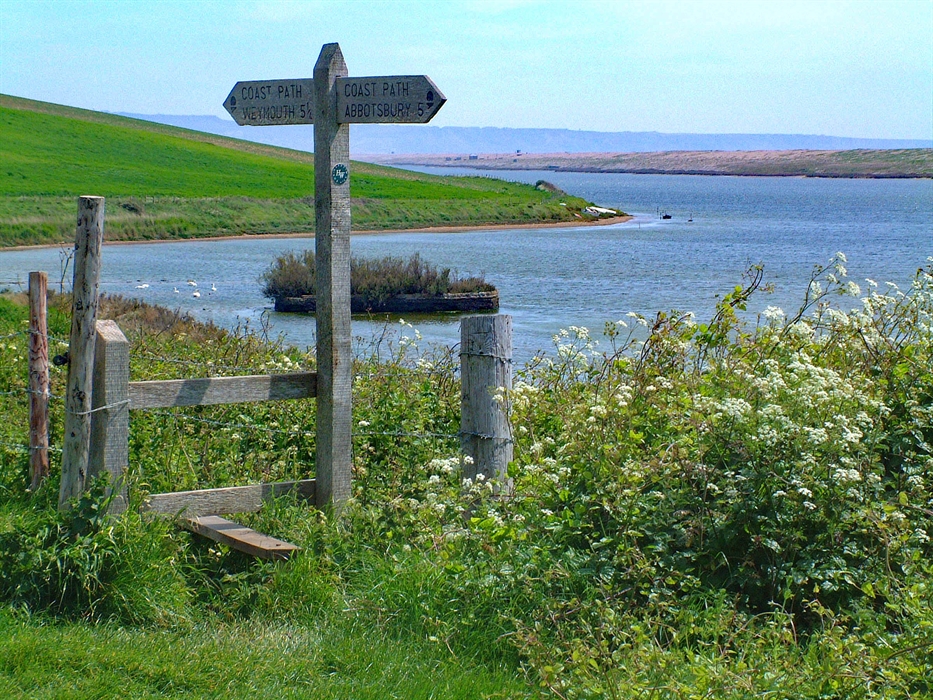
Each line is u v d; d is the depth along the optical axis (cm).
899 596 457
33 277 665
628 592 479
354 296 3453
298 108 614
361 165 15762
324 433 611
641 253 5812
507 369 600
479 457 599
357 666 457
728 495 502
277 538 570
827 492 492
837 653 403
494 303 3512
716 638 435
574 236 7462
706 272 4612
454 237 7306
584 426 604
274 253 5772
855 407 566
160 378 898
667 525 507
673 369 734
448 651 465
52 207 7119
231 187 9738
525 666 445
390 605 498
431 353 1182
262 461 722
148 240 6781
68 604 508
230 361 988
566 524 520
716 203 14525
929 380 632
